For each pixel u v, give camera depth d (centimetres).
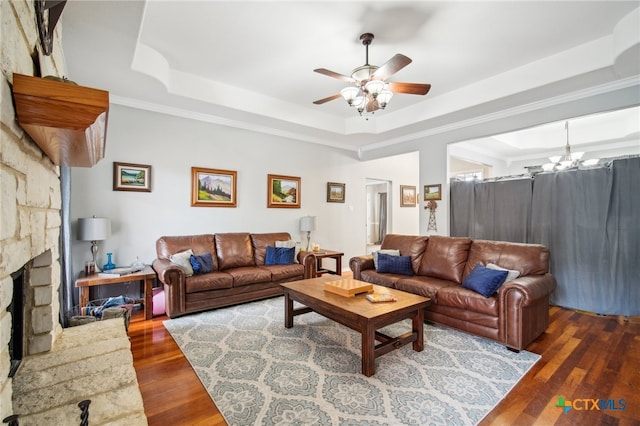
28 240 115
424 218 514
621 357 255
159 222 409
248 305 390
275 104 452
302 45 306
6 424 93
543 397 201
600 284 371
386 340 263
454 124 469
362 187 666
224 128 465
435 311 321
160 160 409
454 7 248
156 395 201
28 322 165
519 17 260
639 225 350
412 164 785
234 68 356
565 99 360
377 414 183
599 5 245
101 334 196
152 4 244
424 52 318
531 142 647
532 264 311
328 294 283
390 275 383
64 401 127
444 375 226
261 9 251
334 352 260
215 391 205
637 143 593
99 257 366
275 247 461
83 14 216
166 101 386
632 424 176
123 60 283
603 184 372
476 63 341
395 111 495
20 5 100
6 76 86
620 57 271
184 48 313
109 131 373
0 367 87
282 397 198
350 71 360
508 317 267
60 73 208
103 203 369
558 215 405
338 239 622
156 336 293
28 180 113
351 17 261
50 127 99
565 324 333
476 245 360
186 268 358
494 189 471
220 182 460
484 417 181
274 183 521
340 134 540
